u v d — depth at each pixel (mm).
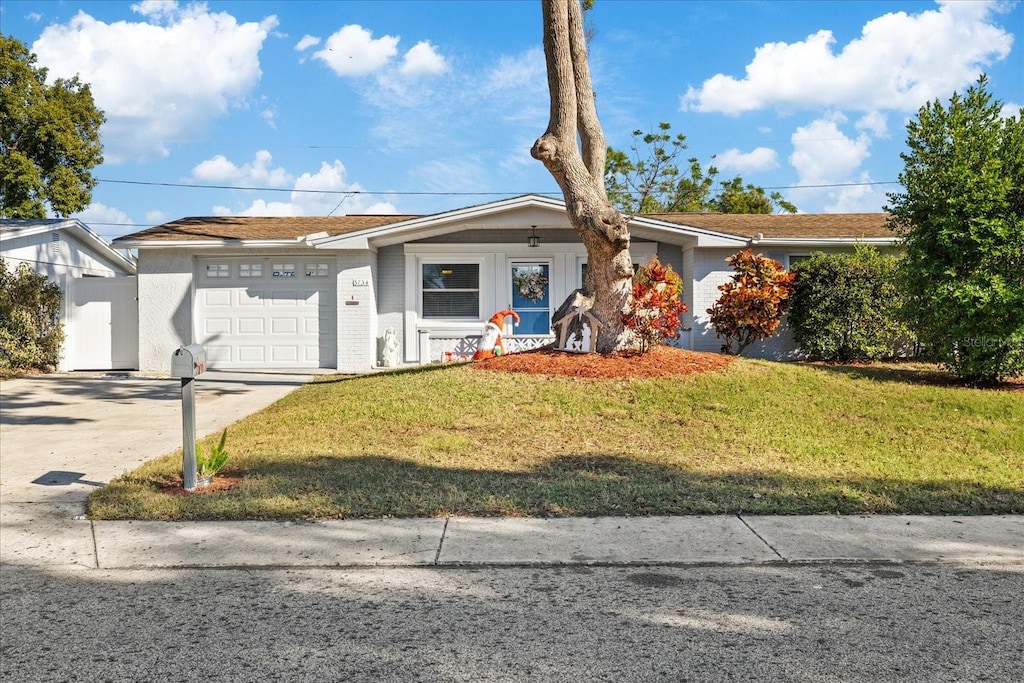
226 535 5617
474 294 17391
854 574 4895
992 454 8039
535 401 10195
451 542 5449
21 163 30547
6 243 15695
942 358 11852
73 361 17391
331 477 7051
